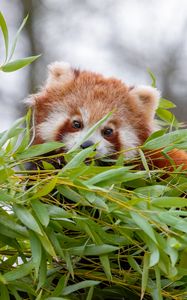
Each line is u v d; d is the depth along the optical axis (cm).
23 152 593
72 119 875
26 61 621
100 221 579
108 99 891
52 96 909
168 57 2003
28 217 536
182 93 1853
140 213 555
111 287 630
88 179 573
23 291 591
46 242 539
